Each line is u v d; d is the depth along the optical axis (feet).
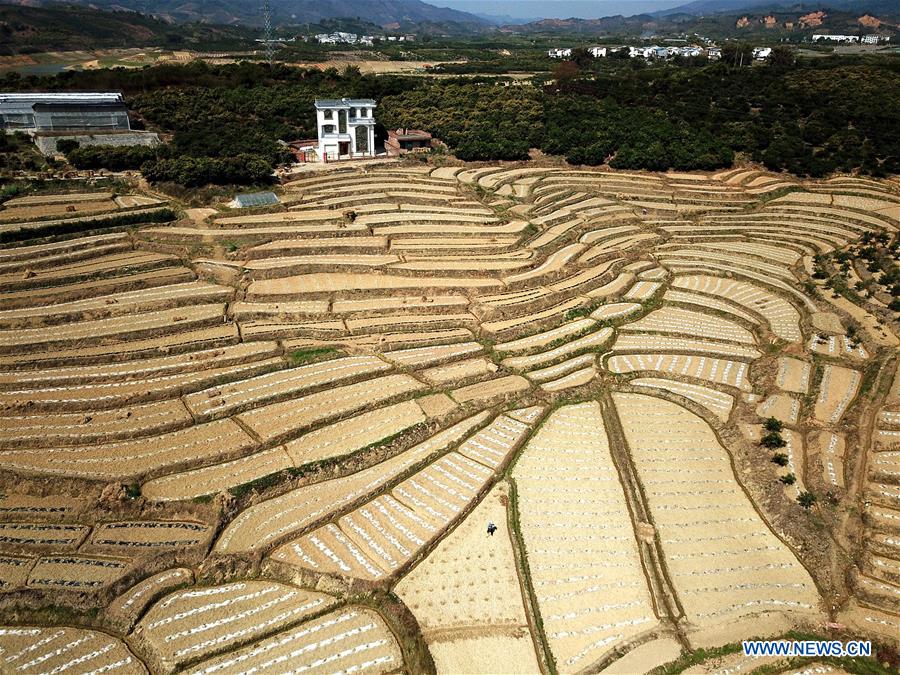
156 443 130.52
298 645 93.45
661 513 120.98
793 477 126.21
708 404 154.51
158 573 103.45
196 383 148.66
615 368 168.96
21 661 89.35
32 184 233.14
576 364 168.86
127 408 140.46
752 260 238.89
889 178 302.66
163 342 163.84
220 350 163.53
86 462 124.06
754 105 361.30
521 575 106.32
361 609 99.35
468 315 188.03
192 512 114.42
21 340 158.61
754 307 204.13
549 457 135.85
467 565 108.17
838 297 205.98
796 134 326.24
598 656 93.81
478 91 362.53
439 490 124.26
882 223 266.36
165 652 91.56
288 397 147.43
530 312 192.65
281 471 123.95
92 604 96.78
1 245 195.62
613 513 120.88
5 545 106.32
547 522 118.21
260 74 365.20
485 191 273.75
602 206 274.77
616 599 103.09
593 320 191.11
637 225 263.90
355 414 143.64
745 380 164.96
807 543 112.98
